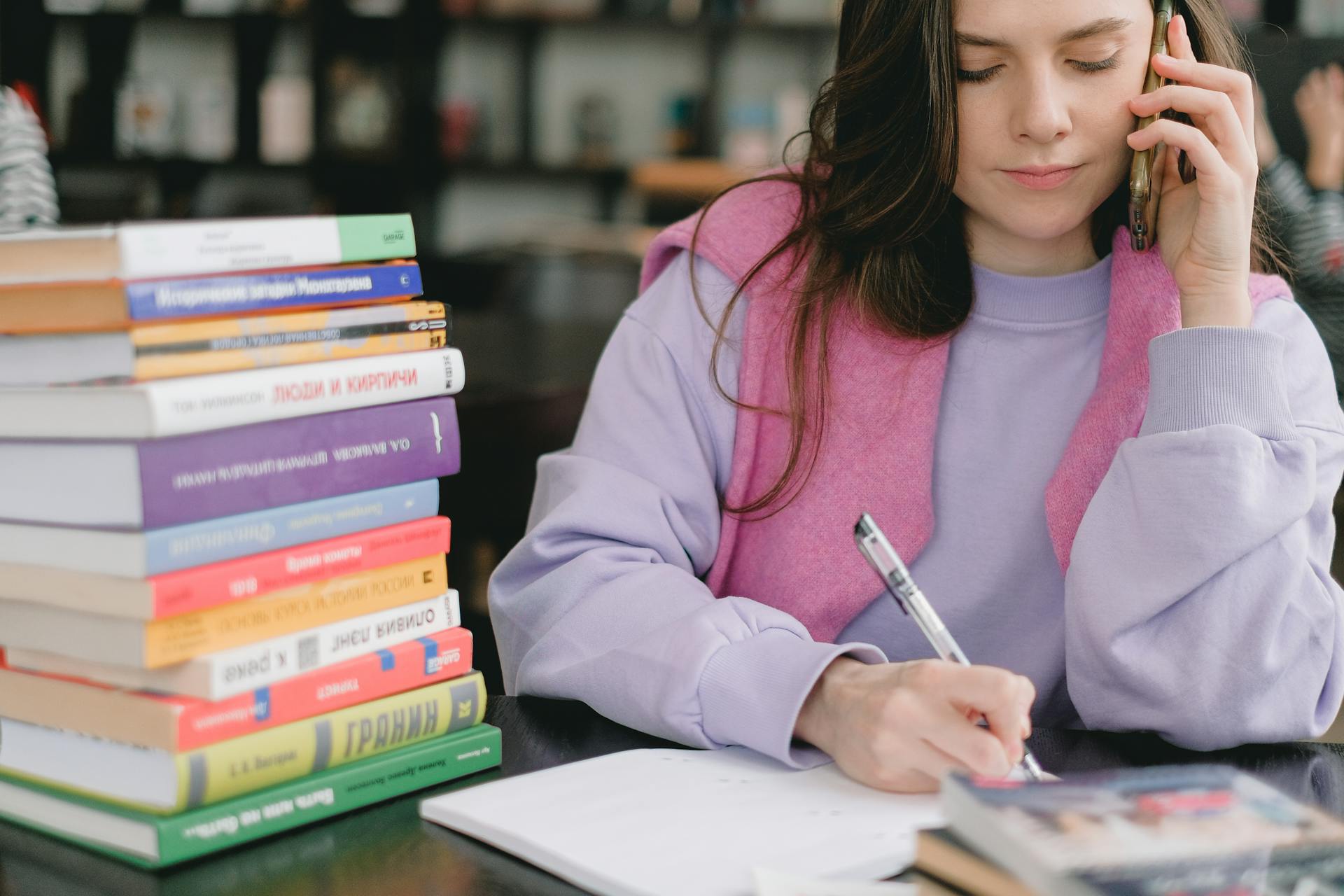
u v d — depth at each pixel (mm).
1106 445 1092
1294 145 2605
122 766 730
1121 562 1001
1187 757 940
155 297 705
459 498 1782
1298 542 993
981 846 604
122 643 717
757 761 873
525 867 721
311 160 5020
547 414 1837
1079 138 1037
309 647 767
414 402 829
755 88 5133
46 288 718
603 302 3701
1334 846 588
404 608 822
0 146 2664
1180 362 1018
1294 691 985
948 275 1155
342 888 692
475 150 5125
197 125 5070
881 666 860
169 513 709
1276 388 1009
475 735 853
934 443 1163
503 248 4324
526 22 4977
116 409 701
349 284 793
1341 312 2508
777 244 1210
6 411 734
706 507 1157
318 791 768
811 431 1152
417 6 4973
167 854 701
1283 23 4340
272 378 747
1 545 750
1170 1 1085
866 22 1124
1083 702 1032
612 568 1045
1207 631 974
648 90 5168
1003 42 1017
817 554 1136
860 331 1158
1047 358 1164
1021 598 1149
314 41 4988
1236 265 1056
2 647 772
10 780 768
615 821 753
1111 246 1179
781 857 710
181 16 4945
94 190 4977
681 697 898
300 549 766
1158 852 575
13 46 4941
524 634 1067
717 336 1181
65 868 709
